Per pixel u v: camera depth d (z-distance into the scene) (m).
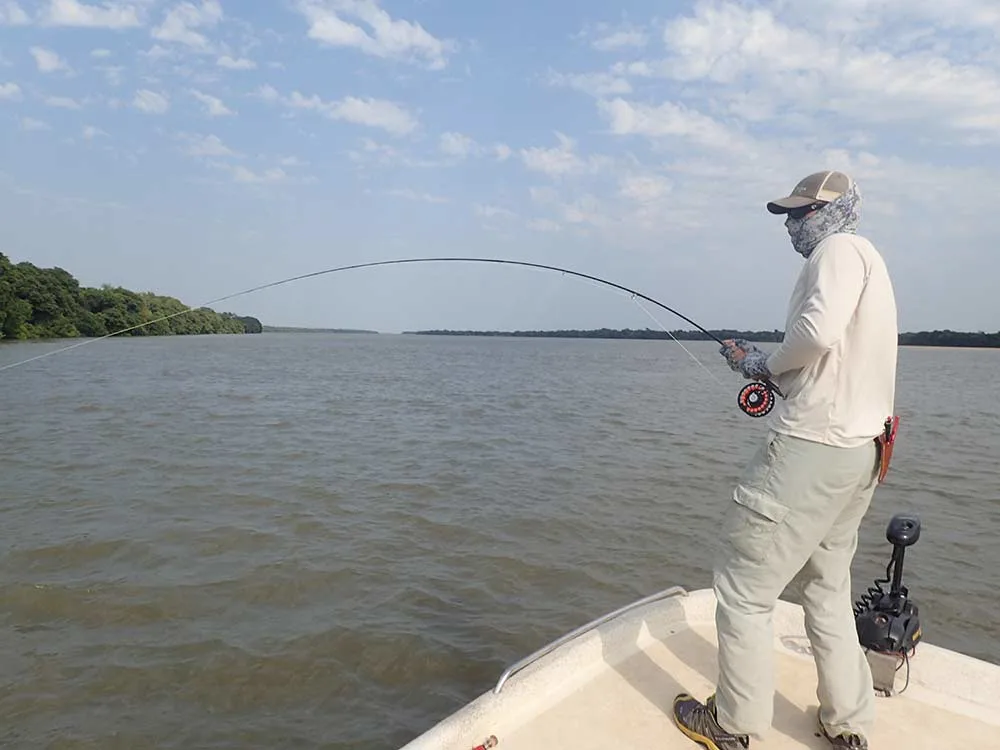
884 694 2.71
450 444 13.26
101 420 14.98
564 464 11.64
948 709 2.64
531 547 7.49
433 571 6.76
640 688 2.70
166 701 4.58
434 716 4.52
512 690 2.54
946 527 8.57
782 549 2.26
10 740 4.16
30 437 12.82
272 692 4.71
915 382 34.50
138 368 29.78
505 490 9.77
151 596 5.98
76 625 5.49
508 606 6.07
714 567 2.44
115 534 7.41
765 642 2.31
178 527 7.71
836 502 2.23
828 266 2.16
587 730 2.44
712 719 2.37
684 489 10.05
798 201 2.33
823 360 2.19
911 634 2.73
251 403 18.78
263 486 9.59
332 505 8.77
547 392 25.22
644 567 7.03
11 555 6.78
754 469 2.33
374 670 5.01
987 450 13.82
